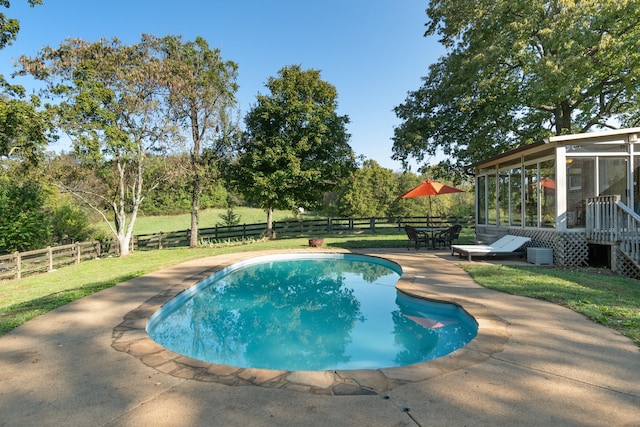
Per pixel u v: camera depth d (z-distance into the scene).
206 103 16.94
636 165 9.07
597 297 5.53
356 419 2.42
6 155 13.30
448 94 16.75
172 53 16.47
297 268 11.43
